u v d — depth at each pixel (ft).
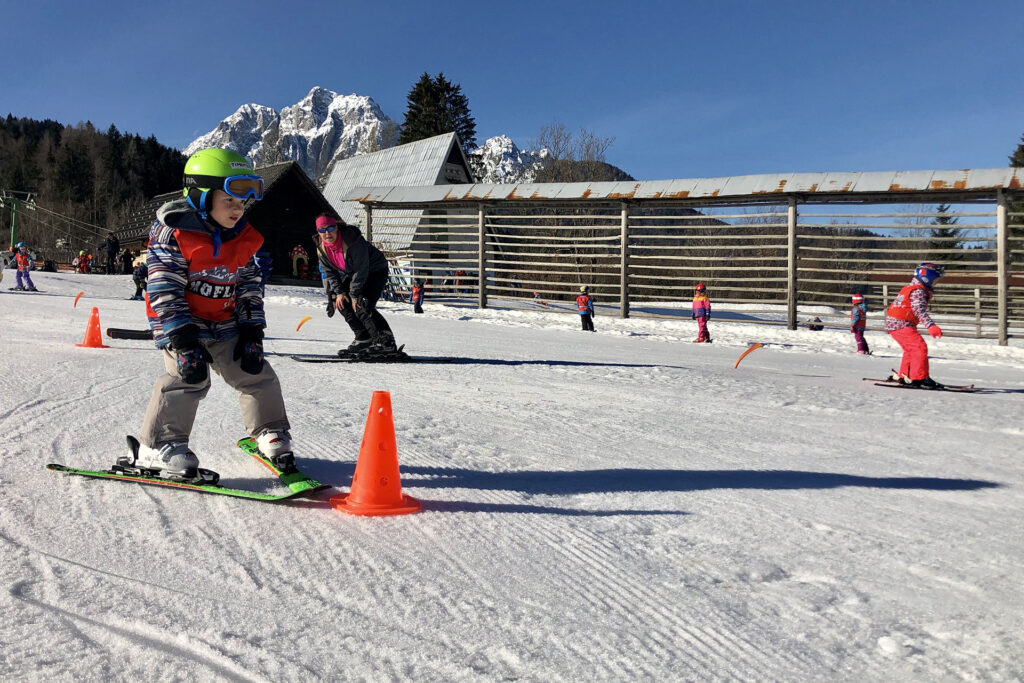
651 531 11.45
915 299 32.53
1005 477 15.79
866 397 28.68
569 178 185.78
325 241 33.32
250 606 8.25
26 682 6.48
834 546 10.89
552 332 66.23
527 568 9.74
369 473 11.97
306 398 23.48
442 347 45.21
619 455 16.99
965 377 41.24
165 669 6.79
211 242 11.90
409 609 8.34
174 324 11.75
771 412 24.18
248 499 12.35
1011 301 73.00
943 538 11.37
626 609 8.54
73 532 10.49
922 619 8.38
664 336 68.18
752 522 12.01
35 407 20.10
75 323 50.42
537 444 17.89
